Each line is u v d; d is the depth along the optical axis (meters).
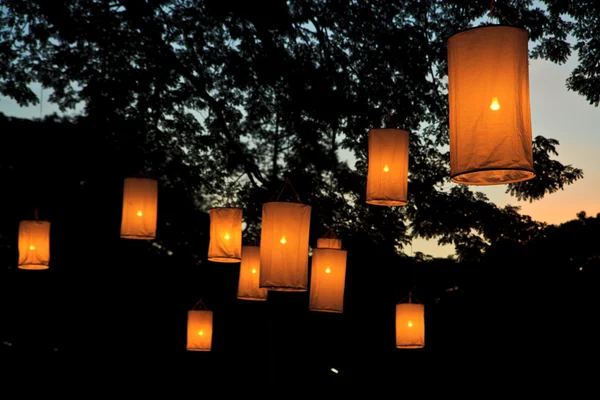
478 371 12.34
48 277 12.08
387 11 11.90
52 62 12.47
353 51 12.09
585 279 12.08
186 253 12.49
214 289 12.52
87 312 12.26
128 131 12.02
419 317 8.33
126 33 12.27
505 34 3.06
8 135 11.59
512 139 3.00
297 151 12.36
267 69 11.62
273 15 10.91
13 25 12.30
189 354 12.72
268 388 11.94
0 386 11.95
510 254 12.23
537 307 12.20
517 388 12.09
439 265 12.47
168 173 12.19
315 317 12.54
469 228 12.23
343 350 12.80
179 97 12.09
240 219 6.99
